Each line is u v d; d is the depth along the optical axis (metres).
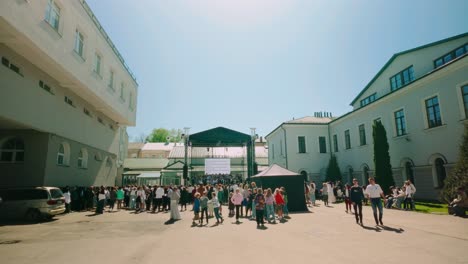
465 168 13.08
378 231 9.51
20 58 13.36
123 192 21.20
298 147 33.19
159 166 45.62
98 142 23.59
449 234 8.58
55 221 13.76
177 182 39.78
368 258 6.34
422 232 9.01
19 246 8.12
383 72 26.92
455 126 16.19
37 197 13.34
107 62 21.83
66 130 17.92
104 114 25.12
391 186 18.17
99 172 23.98
